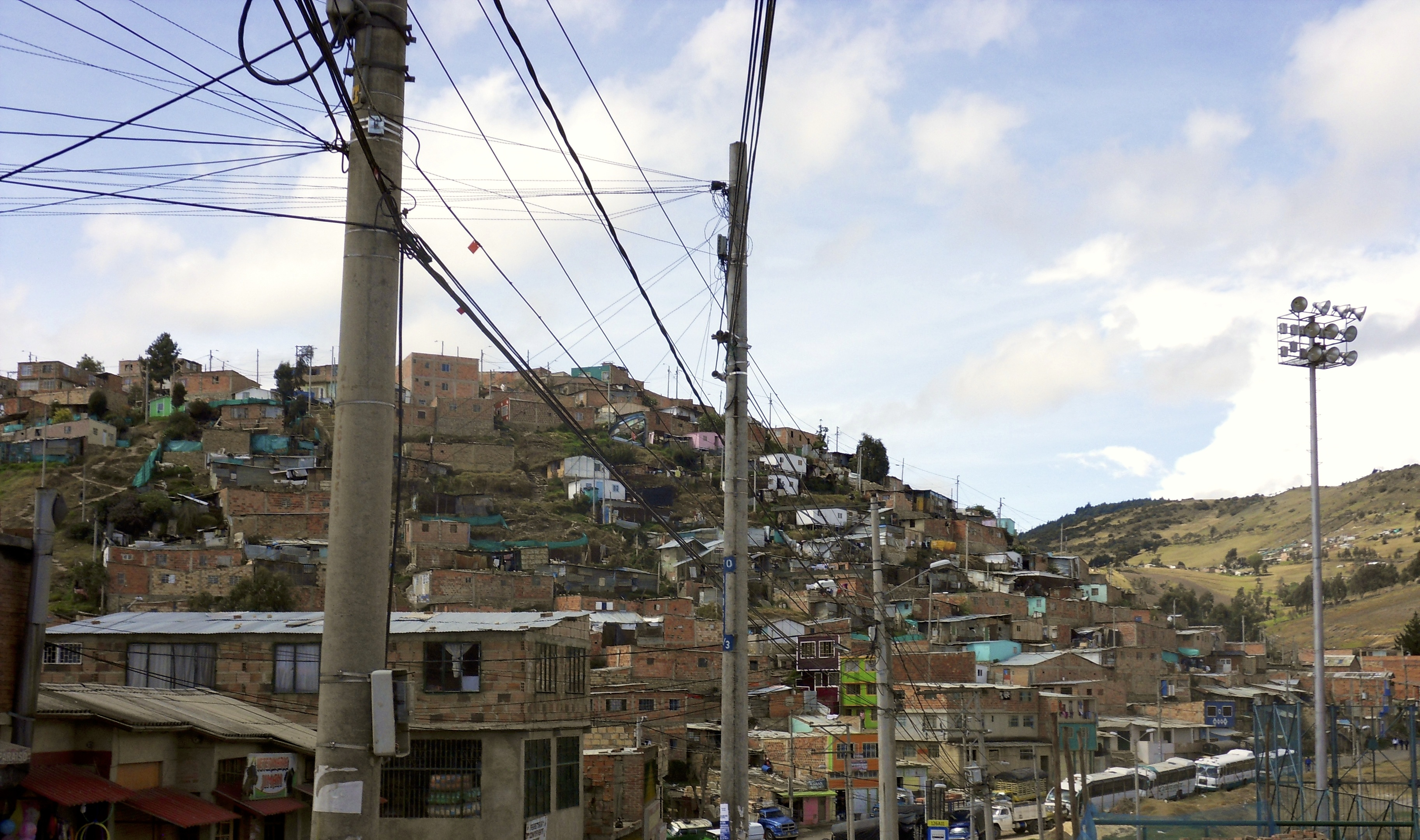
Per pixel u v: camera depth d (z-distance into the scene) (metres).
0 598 18.84
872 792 70.81
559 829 38.19
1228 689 111.69
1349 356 30.98
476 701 35.31
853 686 75.12
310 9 8.58
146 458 137.75
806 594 104.94
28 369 166.00
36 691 19.11
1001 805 66.19
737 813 17.34
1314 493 30.67
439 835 34.47
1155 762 88.81
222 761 27.64
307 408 151.25
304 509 118.31
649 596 115.69
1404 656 106.31
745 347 18.77
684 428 163.00
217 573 99.94
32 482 129.62
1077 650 107.94
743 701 17.77
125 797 22.98
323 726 9.20
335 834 8.99
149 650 36.00
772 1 12.08
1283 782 30.05
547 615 40.41
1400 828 25.05
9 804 20.69
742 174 18.91
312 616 39.38
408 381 158.38
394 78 10.09
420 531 117.62
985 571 136.38
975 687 85.19
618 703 79.69
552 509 136.88
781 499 125.06
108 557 96.88
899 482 165.50
